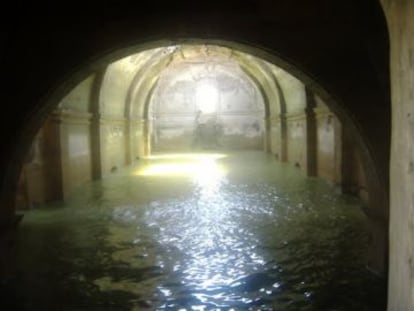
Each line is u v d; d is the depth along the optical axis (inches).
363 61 222.4
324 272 231.0
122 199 425.7
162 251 269.4
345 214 346.0
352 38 222.2
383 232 216.4
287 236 293.9
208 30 228.8
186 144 1059.3
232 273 232.7
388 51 197.0
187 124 1056.8
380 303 195.5
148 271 237.3
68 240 293.0
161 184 514.0
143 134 876.6
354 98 223.1
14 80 219.5
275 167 656.4
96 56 225.9
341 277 223.9
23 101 220.7
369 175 225.1
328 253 259.3
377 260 223.3
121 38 225.9
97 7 223.1
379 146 217.2
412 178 79.9
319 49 226.5
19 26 216.8
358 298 200.5
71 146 461.1
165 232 310.0
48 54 222.4
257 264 244.5
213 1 227.0
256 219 340.2
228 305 196.5
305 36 227.1
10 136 219.0
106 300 203.0
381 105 218.7
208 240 289.6
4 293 211.3
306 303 197.3
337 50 225.0
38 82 221.8
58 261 253.1
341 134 414.9
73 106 464.8
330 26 223.9
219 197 429.1
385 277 216.8
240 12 228.5
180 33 229.9
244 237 294.5
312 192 438.6
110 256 261.3
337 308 192.1
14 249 254.7
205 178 557.6
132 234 306.2
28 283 222.7
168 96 1052.5
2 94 217.8
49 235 304.2
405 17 81.3
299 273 230.8
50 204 402.9
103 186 501.7
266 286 215.6
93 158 546.9
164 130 1058.7
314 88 239.0
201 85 1047.0
